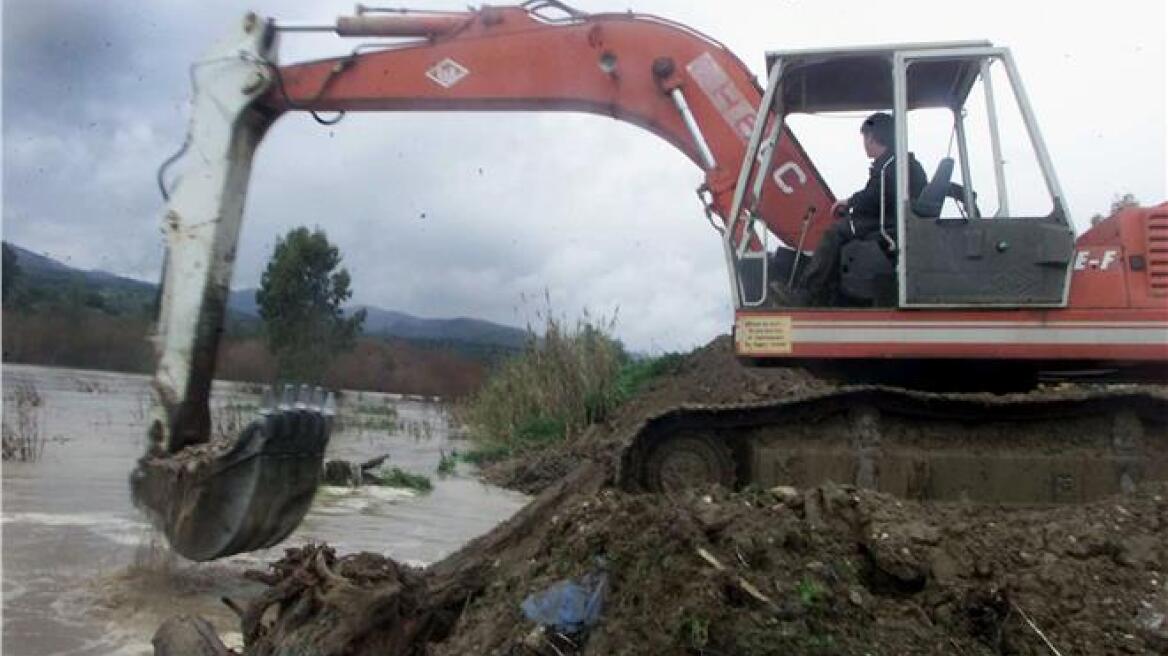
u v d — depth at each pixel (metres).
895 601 4.56
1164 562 4.65
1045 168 6.40
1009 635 4.36
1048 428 6.56
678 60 8.12
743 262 7.04
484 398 19.98
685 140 8.09
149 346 7.95
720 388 14.39
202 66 8.19
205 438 7.82
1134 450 6.41
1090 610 4.43
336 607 4.87
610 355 18.58
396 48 8.38
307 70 8.36
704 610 4.26
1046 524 4.95
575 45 8.30
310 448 7.27
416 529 10.05
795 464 6.58
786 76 7.07
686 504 5.03
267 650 4.86
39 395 21.28
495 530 6.57
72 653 5.83
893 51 6.65
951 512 5.10
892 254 6.62
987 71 6.55
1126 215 6.34
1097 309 6.25
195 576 7.62
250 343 24.38
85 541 8.36
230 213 8.05
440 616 5.27
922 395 6.48
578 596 4.60
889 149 6.89
